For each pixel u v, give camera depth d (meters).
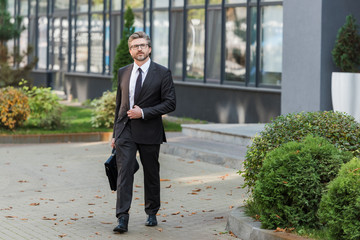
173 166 13.23
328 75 15.51
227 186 10.95
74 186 11.09
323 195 6.51
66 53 33.62
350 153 7.18
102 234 7.68
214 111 22.58
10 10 39.41
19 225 8.16
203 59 23.33
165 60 25.66
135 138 7.85
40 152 15.48
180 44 24.61
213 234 7.66
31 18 37.06
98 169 12.95
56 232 7.79
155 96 7.95
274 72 20.31
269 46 20.47
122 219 7.67
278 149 7.25
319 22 15.34
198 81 23.62
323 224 6.96
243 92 21.22
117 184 7.84
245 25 21.33
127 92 7.91
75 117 22.53
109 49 29.27
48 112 19.83
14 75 24.53
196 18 23.66
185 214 8.78
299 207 6.98
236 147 14.62
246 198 9.91
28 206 9.39
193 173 12.35
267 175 7.09
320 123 7.83
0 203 9.60
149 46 7.96
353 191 6.20
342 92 14.08
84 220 8.46
